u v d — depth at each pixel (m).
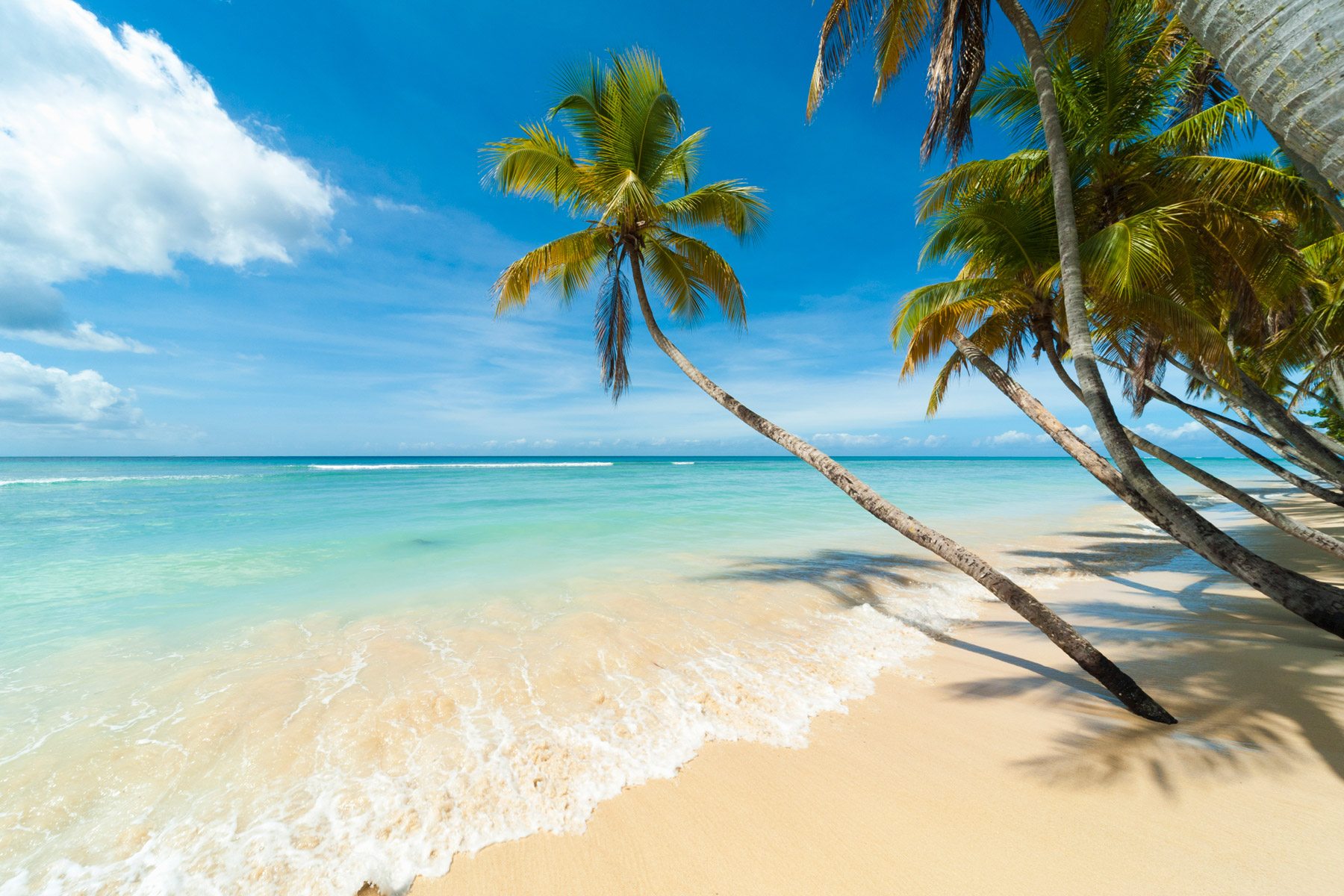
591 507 18.39
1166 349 9.39
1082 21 6.91
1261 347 9.52
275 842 2.74
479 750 3.57
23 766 3.29
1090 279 6.24
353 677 4.64
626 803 3.09
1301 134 1.26
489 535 12.42
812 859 2.63
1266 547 11.16
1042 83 5.73
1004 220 7.14
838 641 5.75
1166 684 4.35
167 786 3.16
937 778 3.24
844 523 14.75
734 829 2.87
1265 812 2.75
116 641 5.50
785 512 17.06
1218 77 8.52
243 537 12.08
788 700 4.34
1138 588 7.93
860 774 3.31
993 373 7.77
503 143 8.04
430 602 6.97
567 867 2.62
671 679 4.73
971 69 6.61
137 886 2.47
